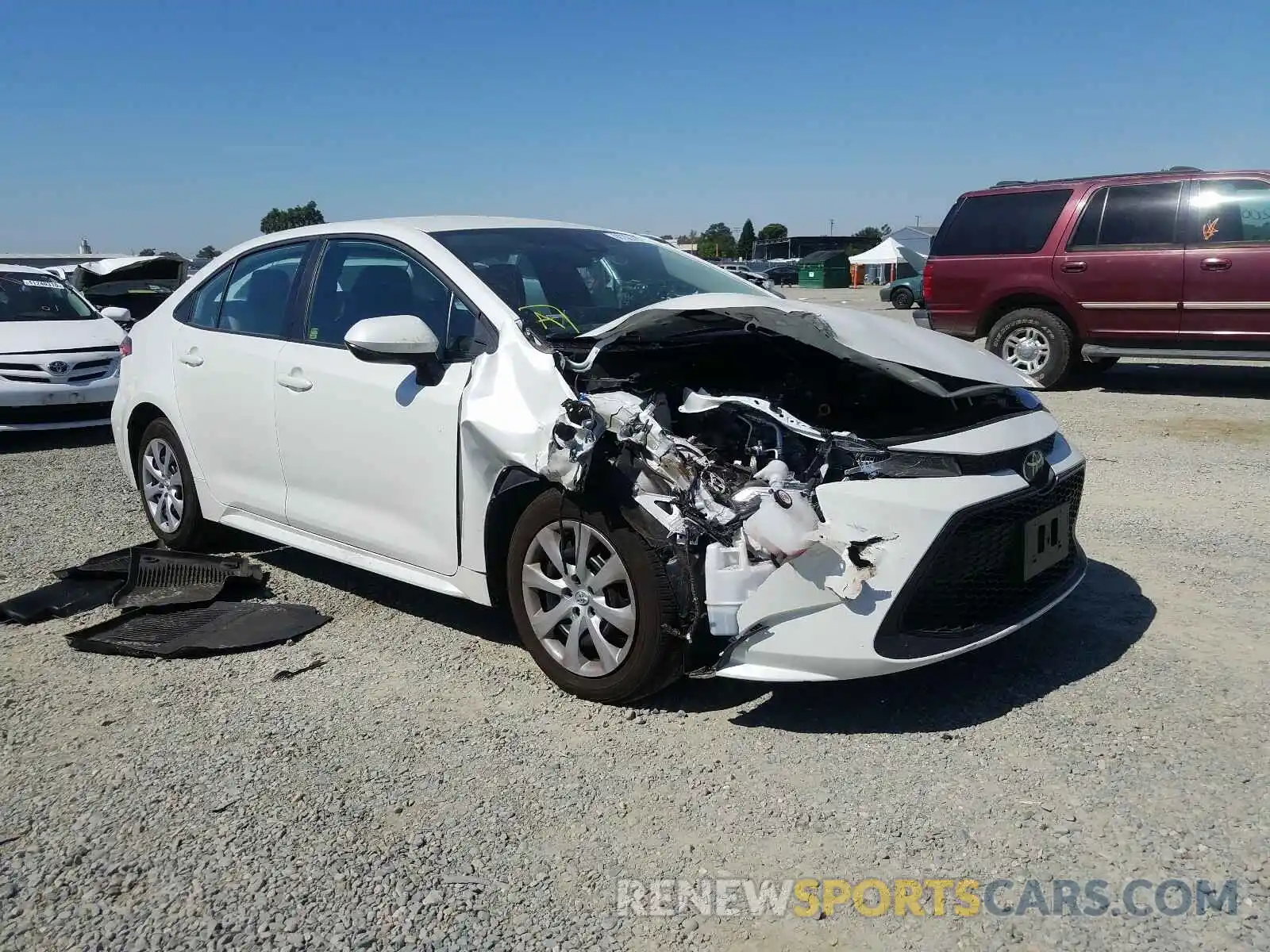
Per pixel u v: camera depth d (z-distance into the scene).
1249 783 2.96
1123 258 9.61
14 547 5.63
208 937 2.45
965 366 3.76
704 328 3.96
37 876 2.69
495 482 3.68
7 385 8.42
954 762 3.12
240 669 3.98
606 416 3.36
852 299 34.97
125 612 4.52
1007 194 10.36
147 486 5.48
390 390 3.99
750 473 3.36
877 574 3.11
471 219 4.69
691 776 3.10
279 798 3.04
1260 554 4.98
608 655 3.46
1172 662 3.77
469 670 3.91
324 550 4.44
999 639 3.36
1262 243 9.02
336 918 2.51
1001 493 3.30
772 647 3.16
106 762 3.27
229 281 5.06
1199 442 7.60
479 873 2.67
